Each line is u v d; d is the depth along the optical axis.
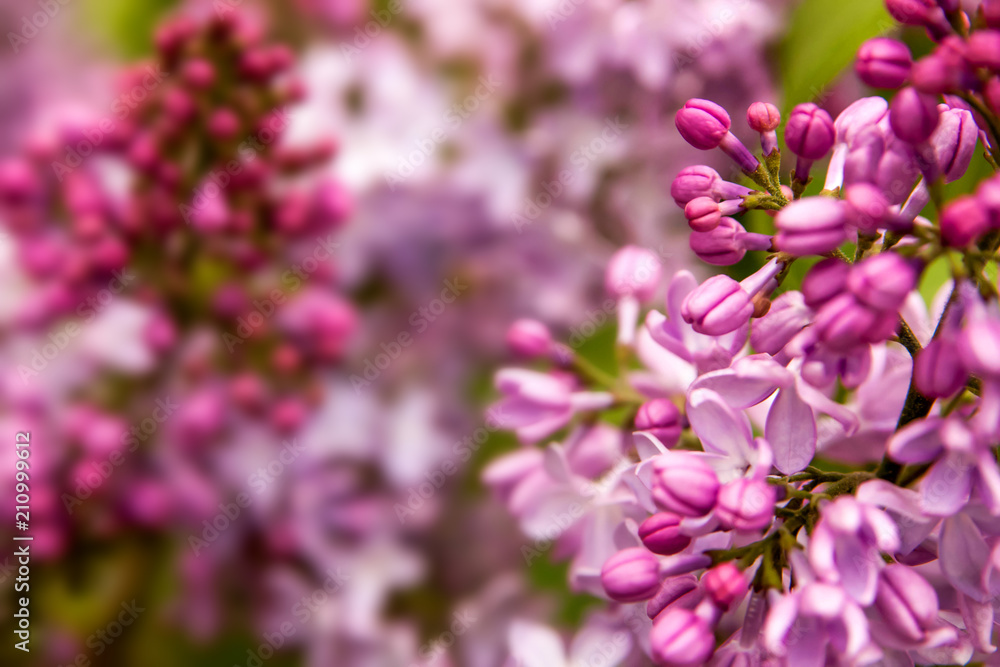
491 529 0.36
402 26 0.37
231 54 0.35
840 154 0.30
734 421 0.29
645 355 0.33
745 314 0.29
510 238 0.37
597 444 0.34
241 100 0.36
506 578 0.36
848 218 0.28
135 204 0.35
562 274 0.37
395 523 0.36
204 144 0.35
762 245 0.30
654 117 0.37
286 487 0.35
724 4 0.36
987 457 0.28
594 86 0.37
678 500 0.29
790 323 0.29
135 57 0.37
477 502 0.36
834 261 0.28
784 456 0.29
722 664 0.29
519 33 0.37
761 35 0.35
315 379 0.36
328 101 0.36
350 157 0.36
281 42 0.37
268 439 0.35
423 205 0.36
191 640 0.35
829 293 0.28
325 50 0.37
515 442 0.36
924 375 0.28
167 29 0.35
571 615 0.35
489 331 0.37
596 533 0.33
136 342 0.35
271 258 0.36
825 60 0.35
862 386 0.30
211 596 0.35
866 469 0.30
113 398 0.35
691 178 0.30
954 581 0.28
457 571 0.36
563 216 0.37
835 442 0.30
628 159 0.37
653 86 0.36
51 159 0.35
